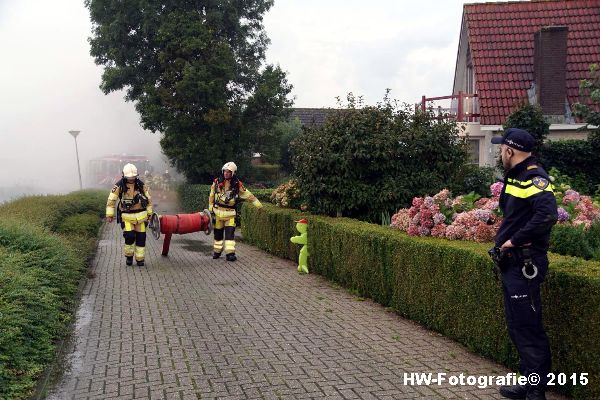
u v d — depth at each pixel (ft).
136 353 19.66
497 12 67.67
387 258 24.95
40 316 20.77
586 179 50.08
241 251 45.01
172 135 77.97
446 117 45.44
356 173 34.53
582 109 48.65
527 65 62.44
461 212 24.86
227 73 77.00
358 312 24.80
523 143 14.76
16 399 15.48
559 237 19.63
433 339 20.72
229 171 40.27
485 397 15.44
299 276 33.71
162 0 78.54
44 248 29.37
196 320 23.90
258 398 15.60
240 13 83.30
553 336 15.35
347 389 16.12
